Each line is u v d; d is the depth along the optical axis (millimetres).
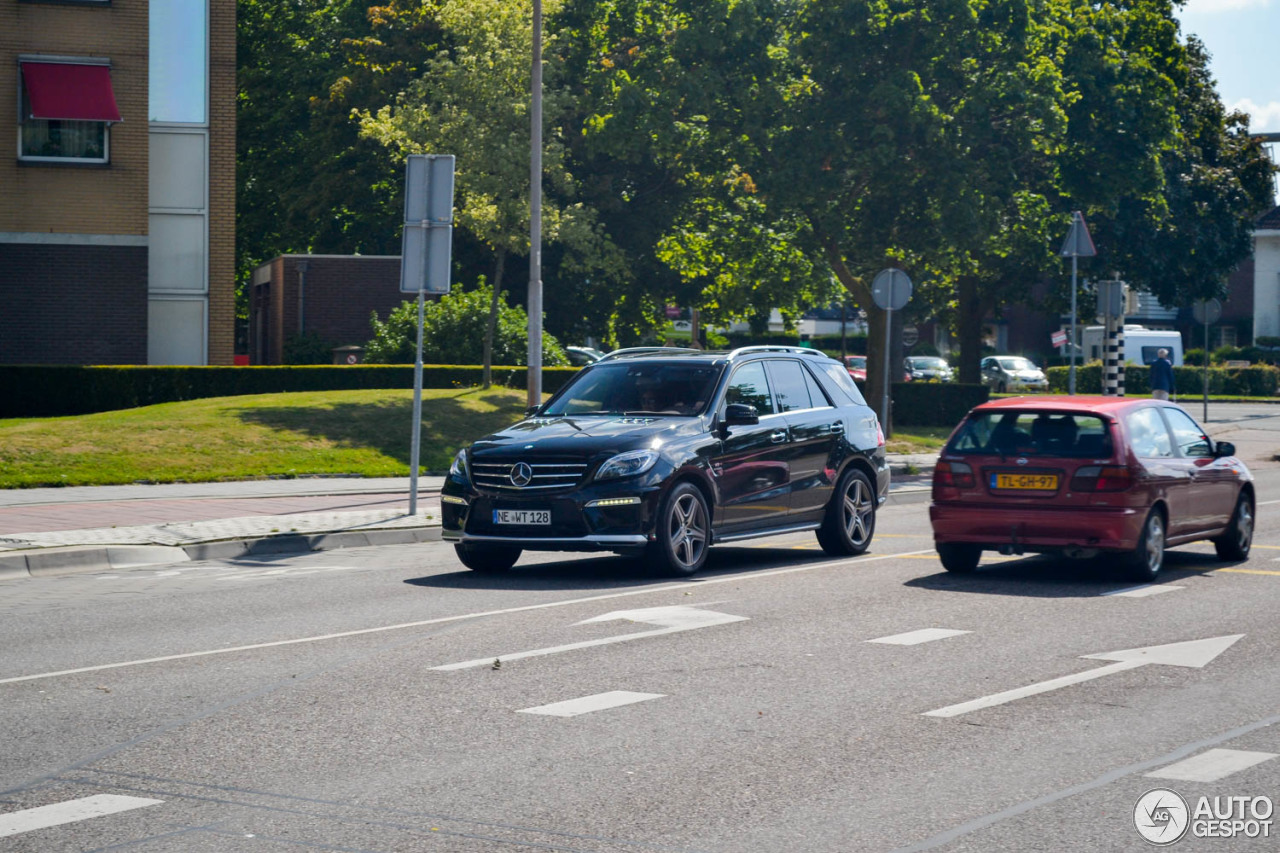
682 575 15164
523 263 55469
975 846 6207
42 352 37562
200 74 39906
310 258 51562
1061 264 48312
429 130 36625
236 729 8289
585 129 41531
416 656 10570
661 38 41594
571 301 56062
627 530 14656
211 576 15609
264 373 35344
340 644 11102
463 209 37562
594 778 7273
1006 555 16234
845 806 6793
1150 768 7508
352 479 26234
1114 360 36844
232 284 40344
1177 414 16453
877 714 8719
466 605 13164
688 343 83250
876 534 20219
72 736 8125
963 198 33625
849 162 34562
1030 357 90062
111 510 20766
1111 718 8633
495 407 32625
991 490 15055
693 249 44531
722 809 6738
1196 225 55344
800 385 17266
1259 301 89000
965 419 15609
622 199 52531
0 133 37031
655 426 15266
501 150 35875
